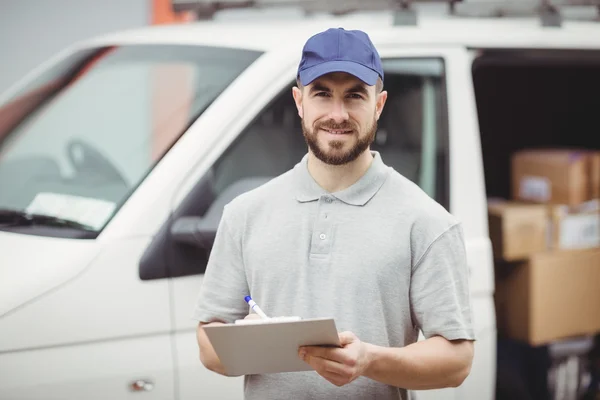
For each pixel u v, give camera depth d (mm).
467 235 4668
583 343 5883
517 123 7004
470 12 5664
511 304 5711
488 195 6934
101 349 3967
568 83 7090
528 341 5613
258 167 4754
